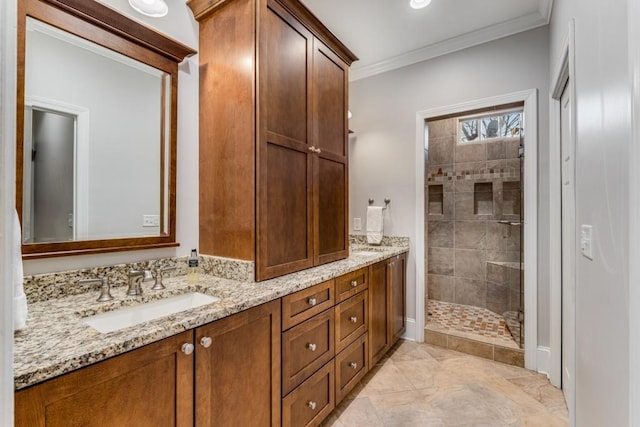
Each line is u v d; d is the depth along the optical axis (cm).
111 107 137
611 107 86
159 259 153
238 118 150
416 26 233
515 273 284
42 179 116
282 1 156
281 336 133
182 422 94
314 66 181
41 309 105
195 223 169
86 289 126
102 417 76
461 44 249
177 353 93
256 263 143
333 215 199
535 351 220
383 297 231
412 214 275
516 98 228
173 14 159
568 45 144
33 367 66
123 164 141
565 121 188
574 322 138
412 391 195
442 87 260
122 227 140
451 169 366
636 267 64
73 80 125
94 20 128
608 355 90
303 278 152
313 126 179
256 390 120
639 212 63
